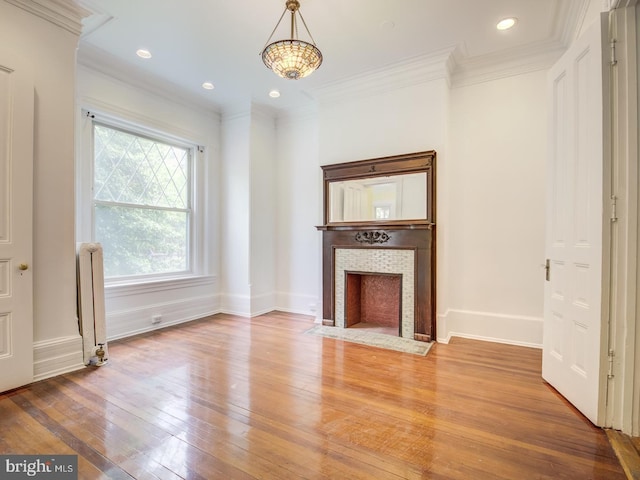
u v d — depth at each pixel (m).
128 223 3.83
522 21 2.84
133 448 1.70
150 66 3.58
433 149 3.48
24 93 2.35
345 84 3.93
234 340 3.53
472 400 2.24
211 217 4.71
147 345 3.36
